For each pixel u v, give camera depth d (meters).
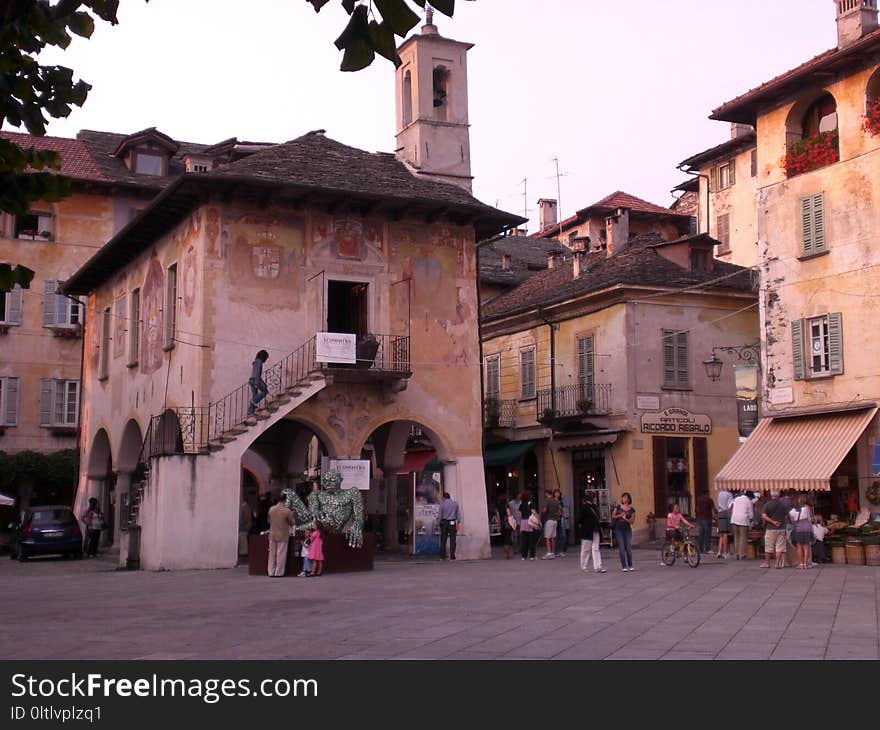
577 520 38.38
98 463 38.19
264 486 46.06
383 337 28.92
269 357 27.55
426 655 10.98
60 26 5.88
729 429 37.69
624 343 36.47
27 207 6.27
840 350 28.28
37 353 42.09
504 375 43.75
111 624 14.19
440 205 28.95
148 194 43.75
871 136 27.72
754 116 32.22
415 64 37.38
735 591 17.97
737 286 38.03
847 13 29.50
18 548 33.41
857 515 27.34
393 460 32.69
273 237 28.02
